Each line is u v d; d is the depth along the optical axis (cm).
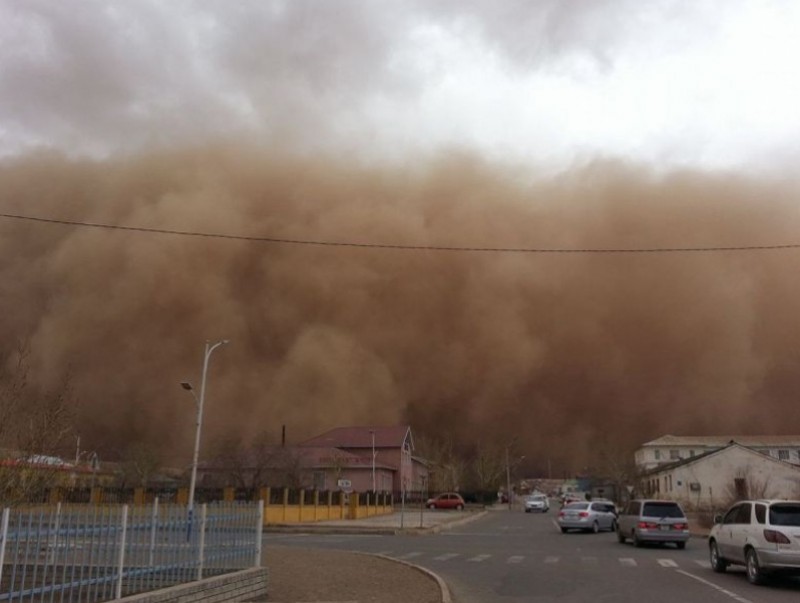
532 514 4900
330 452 5047
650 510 1998
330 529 2767
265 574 937
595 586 1118
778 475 4478
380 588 1026
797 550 1095
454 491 6738
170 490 3034
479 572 1332
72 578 610
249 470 3988
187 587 739
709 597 987
